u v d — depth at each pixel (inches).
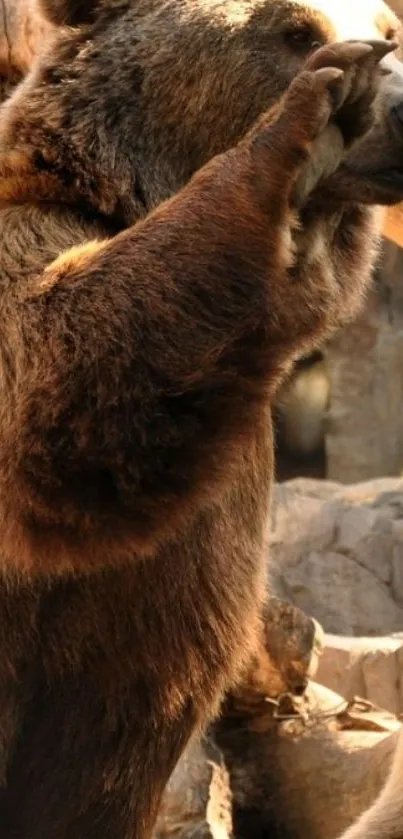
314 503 831.7
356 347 1155.3
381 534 804.0
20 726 322.3
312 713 523.5
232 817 506.0
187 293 277.4
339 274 319.9
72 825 327.0
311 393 1163.3
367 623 778.2
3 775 322.3
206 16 326.0
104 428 279.7
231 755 518.0
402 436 1152.2
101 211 318.0
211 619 327.9
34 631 315.9
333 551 799.1
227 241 276.4
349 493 896.3
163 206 287.0
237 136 325.7
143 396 279.0
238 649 338.3
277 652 513.7
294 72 323.3
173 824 471.5
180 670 326.0
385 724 524.4
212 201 278.4
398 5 790.5
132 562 312.3
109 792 327.0
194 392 280.8
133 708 324.8
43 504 284.8
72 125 323.3
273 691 519.2
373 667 572.4
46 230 307.7
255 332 282.0
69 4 341.1
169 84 325.4
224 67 324.2
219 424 283.3
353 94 276.7
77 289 284.7
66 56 334.0
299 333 291.6
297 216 281.7
